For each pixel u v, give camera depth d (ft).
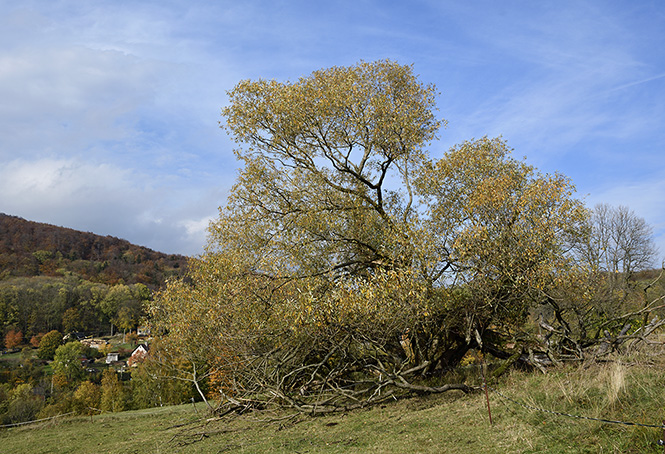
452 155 50.96
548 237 41.04
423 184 51.39
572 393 26.27
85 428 52.03
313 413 39.50
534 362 39.52
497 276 43.27
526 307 48.57
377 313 38.93
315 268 50.47
